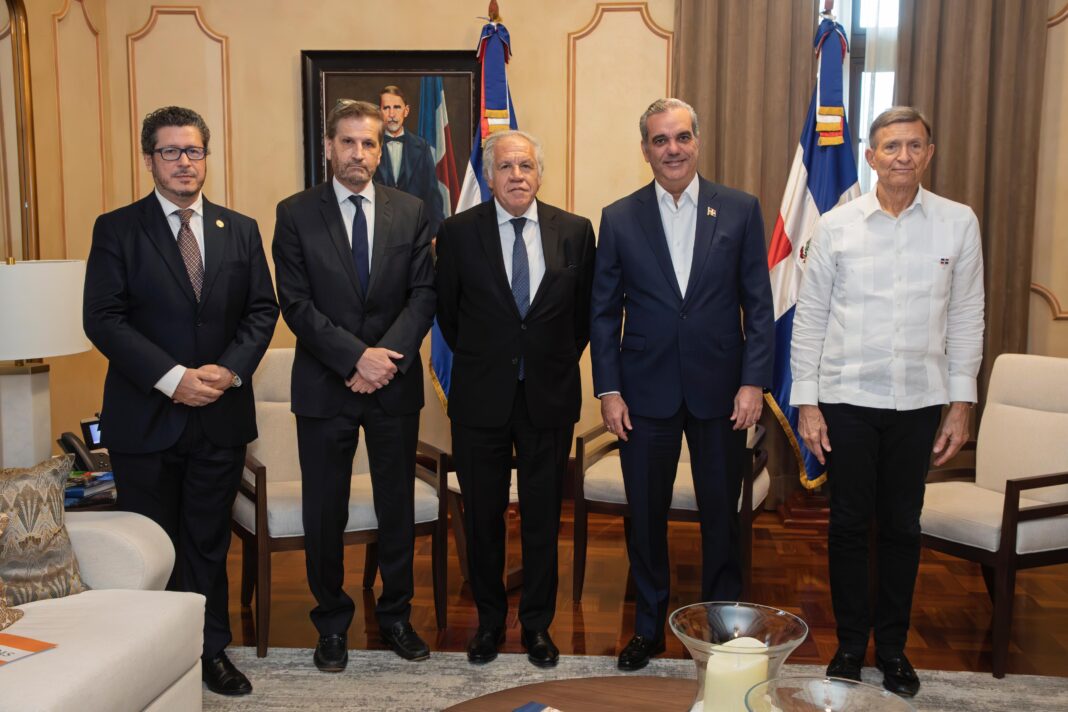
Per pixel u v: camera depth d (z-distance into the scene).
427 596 3.49
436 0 4.71
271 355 3.38
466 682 2.71
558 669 2.80
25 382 2.93
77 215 4.43
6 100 3.81
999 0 4.41
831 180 4.05
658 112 2.62
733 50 4.54
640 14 4.65
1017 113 4.46
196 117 2.63
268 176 4.81
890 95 4.56
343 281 2.72
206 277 2.63
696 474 2.79
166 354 2.57
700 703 1.46
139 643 1.98
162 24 4.75
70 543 2.29
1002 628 2.76
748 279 2.74
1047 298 4.55
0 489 2.20
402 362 2.74
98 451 3.26
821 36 4.06
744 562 3.15
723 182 4.62
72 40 4.39
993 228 4.46
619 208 2.79
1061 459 3.08
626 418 2.74
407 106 4.71
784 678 1.37
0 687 1.72
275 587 3.61
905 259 2.59
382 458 2.81
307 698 2.61
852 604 2.70
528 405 2.71
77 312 2.96
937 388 2.59
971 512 2.89
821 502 4.49
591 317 2.80
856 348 2.61
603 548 4.12
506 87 4.29
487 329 2.73
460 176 4.73
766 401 4.40
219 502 2.70
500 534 2.88
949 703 2.59
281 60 4.76
